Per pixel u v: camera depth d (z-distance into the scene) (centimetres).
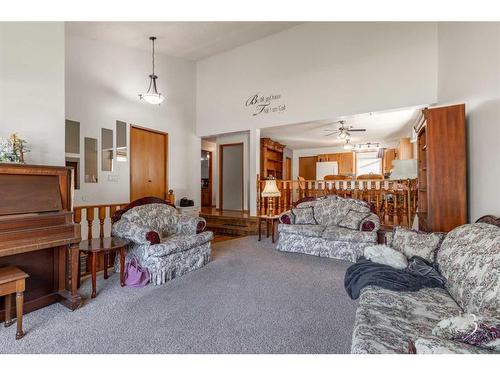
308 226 412
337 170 1030
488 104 238
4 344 173
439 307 154
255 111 607
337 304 233
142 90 543
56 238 206
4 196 188
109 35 455
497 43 221
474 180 268
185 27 486
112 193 478
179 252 308
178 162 636
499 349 91
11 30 233
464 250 175
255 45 604
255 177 604
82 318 208
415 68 429
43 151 253
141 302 237
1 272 187
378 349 112
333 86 510
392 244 247
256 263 358
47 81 257
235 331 189
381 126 678
